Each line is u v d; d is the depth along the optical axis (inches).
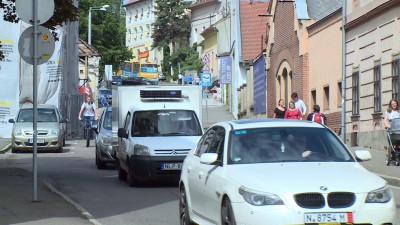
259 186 356.2
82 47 2743.6
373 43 1213.7
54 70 1551.4
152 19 5300.2
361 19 1257.4
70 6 779.4
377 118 1188.5
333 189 350.9
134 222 512.4
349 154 412.8
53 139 1213.1
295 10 1657.2
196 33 4237.2
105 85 3262.8
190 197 449.7
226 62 2691.9
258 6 2640.3
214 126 458.6
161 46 4330.7
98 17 3769.7
